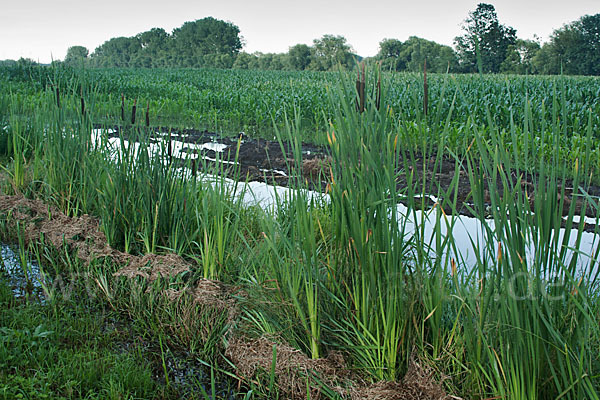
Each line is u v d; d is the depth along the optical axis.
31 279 3.75
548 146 6.85
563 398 2.02
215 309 3.12
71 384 2.49
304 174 6.90
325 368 2.58
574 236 4.59
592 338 2.28
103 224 4.00
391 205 2.46
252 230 4.15
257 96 14.78
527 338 1.96
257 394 2.64
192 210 4.02
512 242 2.00
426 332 2.65
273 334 2.82
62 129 5.01
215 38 113.88
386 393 2.39
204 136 10.19
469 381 2.34
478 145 2.02
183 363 2.94
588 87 16.67
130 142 4.13
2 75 19.34
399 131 2.38
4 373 2.55
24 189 5.19
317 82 22.16
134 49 119.94
